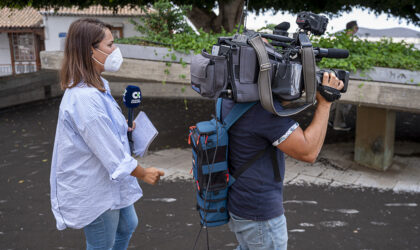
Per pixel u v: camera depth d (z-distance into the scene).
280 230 1.85
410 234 3.46
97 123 1.76
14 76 11.17
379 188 4.60
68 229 3.56
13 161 5.98
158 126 8.41
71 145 1.83
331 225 3.64
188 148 6.49
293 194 4.41
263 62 1.56
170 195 4.40
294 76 1.63
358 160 5.48
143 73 5.84
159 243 3.29
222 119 1.89
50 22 22.25
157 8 6.73
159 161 5.71
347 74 1.79
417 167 5.37
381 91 4.59
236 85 1.62
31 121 9.30
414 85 4.55
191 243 3.29
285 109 1.73
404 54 5.28
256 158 1.77
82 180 1.86
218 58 1.65
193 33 6.71
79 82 1.82
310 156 1.74
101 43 1.84
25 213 3.95
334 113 8.48
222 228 3.57
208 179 1.82
